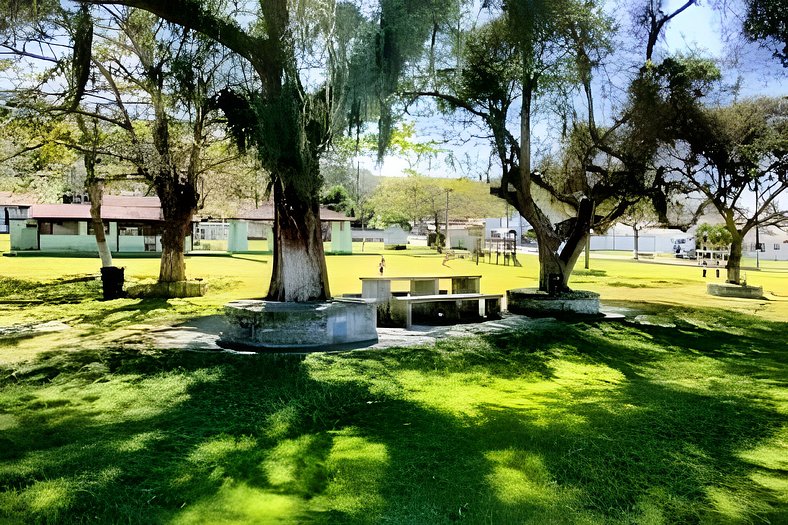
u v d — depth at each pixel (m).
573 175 15.67
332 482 3.87
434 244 61.91
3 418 5.20
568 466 4.17
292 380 6.62
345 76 9.73
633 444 4.68
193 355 7.74
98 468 3.99
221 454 4.32
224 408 5.58
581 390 6.72
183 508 3.45
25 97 13.77
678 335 10.73
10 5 10.33
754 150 16.08
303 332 8.55
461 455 4.38
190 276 21.97
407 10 10.67
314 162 9.53
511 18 12.02
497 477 3.95
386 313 11.14
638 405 5.96
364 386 6.43
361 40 10.27
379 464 4.16
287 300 9.59
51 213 36.47
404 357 8.02
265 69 9.21
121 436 4.70
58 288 17.22
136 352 7.93
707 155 16.75
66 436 4.70
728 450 4.61
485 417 5.42
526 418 5.40
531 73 13.15
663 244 69.12
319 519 3.32
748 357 9.01
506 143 14.10
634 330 10.95
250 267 26.89
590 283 22.69
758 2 9.85
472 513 3.42
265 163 9.16
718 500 3.66
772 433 5.06
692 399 6.27
